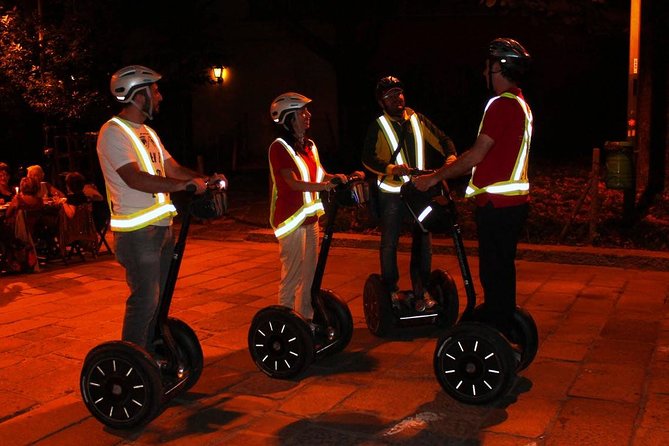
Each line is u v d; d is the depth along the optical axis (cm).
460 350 408
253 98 2020
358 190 451
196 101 2048
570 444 369
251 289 704
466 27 1839
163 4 1677
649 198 1059
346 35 1530
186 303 653
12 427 404
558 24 1019
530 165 1529
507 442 372
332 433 388
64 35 1245
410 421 400
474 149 396
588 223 921
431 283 564
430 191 453
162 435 392
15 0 1349
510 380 399
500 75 402
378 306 534
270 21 1967
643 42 1109
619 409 407
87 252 870
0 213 800
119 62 1450
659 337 530
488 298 417
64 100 1227
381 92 536
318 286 478
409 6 1792
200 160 1059
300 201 480
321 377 468
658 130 1116
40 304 656
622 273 736
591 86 1794
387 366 486
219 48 1912
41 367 496
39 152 1477
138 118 408
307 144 491
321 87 1975
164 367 419
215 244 938
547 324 567
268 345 461
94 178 1136
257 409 421
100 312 628
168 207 413
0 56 1219
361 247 885
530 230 905
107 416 395
